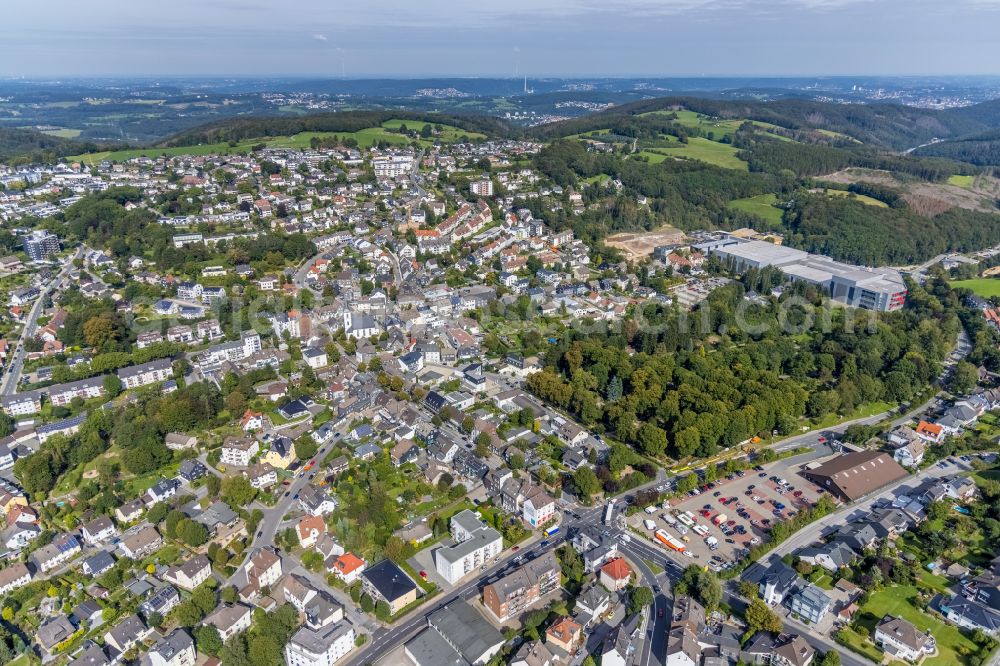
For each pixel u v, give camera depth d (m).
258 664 199.12
